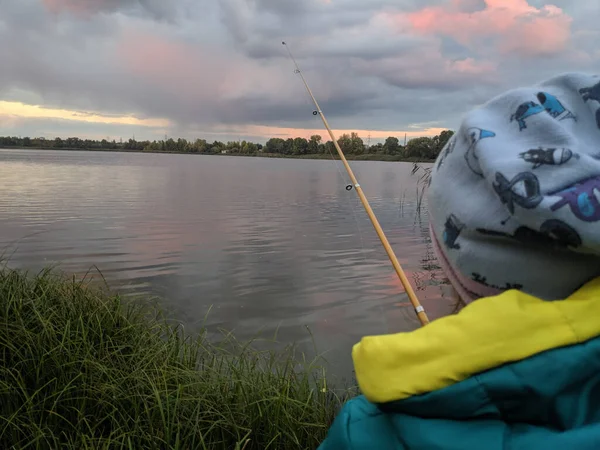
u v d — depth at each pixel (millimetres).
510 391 530
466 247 596
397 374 572
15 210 11930
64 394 2281
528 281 566
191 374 2535
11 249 7348
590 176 519
